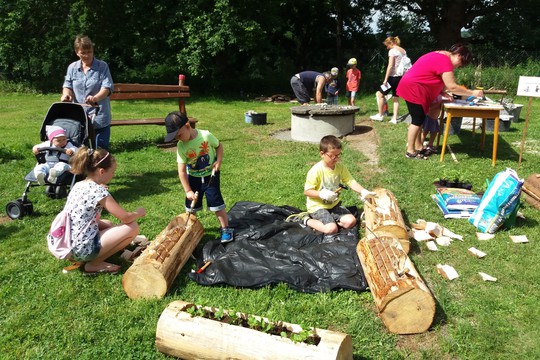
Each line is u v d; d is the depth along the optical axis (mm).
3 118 12930
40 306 3477
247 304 3455
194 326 2799
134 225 4023
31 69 21719
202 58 17984
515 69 17922
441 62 6824
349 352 2643
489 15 24859
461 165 6938
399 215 4477
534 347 2941
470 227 4766
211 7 18141
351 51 24891
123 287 3566
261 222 4930
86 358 2934
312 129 9406
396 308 3082
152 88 9703
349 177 4762
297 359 2512
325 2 21891
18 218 5246
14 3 19750
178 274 3885
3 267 4070
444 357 2902
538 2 23656
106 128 6980
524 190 5449
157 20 18641
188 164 4332
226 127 11281
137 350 3000
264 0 18422
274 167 7230
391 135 9297
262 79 21984
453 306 3383
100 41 20156
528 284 3691
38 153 5559
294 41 24344
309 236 4480
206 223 4984
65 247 3854
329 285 3627
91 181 3936
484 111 6910
